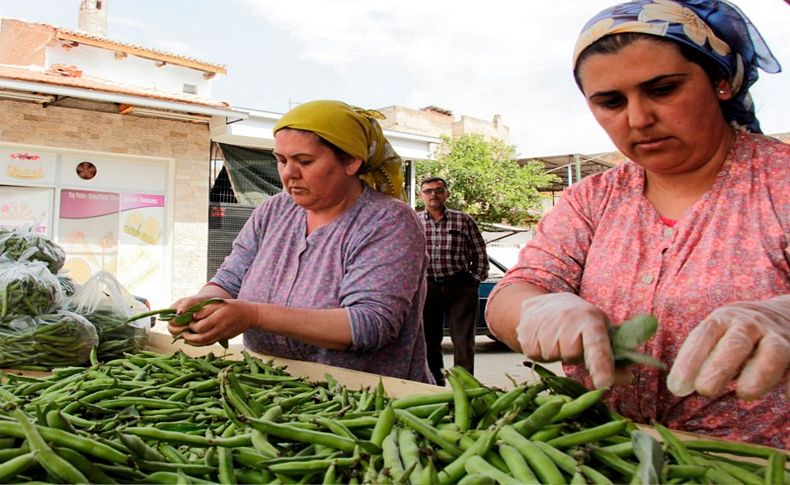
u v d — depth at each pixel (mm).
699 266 1426
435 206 5910
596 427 1145
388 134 12297
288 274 2275
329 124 2066
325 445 1189
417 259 2178
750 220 1404
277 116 10969
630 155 1462
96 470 1070
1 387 1922
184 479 1094
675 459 1111
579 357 1077
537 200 20281
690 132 1356
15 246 2730
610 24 1314
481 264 6035
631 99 1349
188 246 10633
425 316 6020
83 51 12812
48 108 9422
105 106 9852
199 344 1921
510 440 1092
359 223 2182
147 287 10469
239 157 11398
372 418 1287
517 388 1295
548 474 1000
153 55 13203
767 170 1422
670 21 1259
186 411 1601
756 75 1433
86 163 9906
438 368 6035
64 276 2992
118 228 10211
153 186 10484
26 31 13359
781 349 934
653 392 1445
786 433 1328
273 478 1156
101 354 2520
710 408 1392
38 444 1050
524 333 1209
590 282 1575
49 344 2281
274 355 2262
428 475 1006
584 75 1406
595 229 1621
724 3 1304
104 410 1583
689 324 1410
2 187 9328
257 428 1224
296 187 2156
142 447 1176
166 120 10367
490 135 24953
